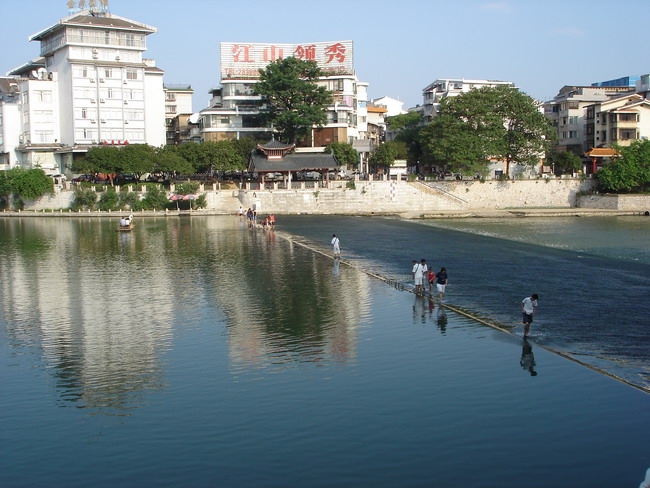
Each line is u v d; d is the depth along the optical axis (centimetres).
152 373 3139
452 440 2356
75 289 5303
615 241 8475
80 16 14338
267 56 16125
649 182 13012
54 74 14862
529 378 2984
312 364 3225
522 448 2291
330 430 2450
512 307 4469
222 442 2370
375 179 13825
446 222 11375
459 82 19775
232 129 15788
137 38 14812
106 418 2608
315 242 8306
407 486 2053
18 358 3425
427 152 14162
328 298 4797
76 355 3462
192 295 4966
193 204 12662
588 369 3112
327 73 15825
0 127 15450
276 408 2666
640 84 16750
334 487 2055
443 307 4478
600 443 2320
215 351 3475
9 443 2405
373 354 3375
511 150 13688
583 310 4362
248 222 10775
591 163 15562
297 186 13312
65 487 2089
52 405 2758
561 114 16912
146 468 2197
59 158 14725
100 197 12756
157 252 7456
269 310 4419
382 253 7256
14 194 13238
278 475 2133
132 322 4153
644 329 3859
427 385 2905
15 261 6925
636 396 2755
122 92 14625
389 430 2444
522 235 9250
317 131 15638
